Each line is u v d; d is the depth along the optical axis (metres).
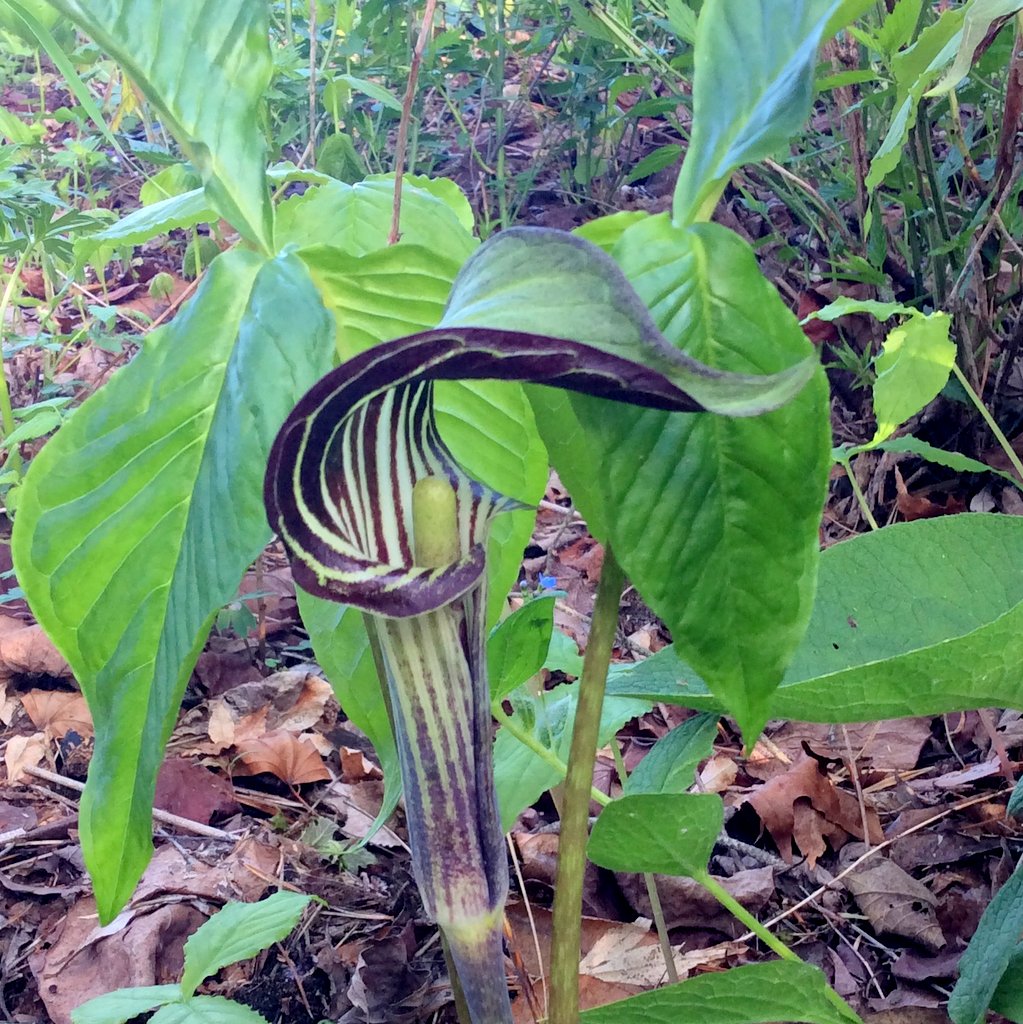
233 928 0.32
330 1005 0.39
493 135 0.91
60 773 0.53
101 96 1.05
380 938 0.42
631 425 0.18
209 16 0.20
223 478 0.18
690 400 0.15
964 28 0.24
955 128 0.44
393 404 0.18
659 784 0.31
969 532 0.31
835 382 0.67
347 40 0.73
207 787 0.51
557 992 0.22
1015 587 0.31
